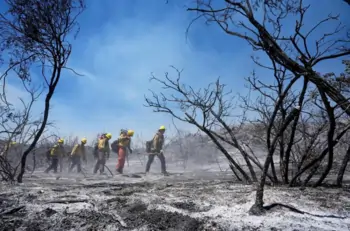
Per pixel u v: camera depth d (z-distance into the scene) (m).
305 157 5.78
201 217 3.32
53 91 6.26
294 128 5.57
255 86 6.06
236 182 6.33
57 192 4.80
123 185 6.00
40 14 5.96
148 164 10.27
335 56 4.46
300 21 4.67
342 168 5.61
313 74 4.35
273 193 4.53
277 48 4.46
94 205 3.82
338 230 2.91
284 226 3.01
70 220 3.16
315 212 3.57
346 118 5.76
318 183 5.44
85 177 8.96
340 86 5.19
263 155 11.36
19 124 6.86
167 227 3.00
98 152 10.46
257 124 6.92
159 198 4.26
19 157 8.38
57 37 6.02
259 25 4.45
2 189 4.98
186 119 6.01
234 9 4.73
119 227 3.00
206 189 5.20
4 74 6.30
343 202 4.07
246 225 3.04
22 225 3.04
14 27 6.07
